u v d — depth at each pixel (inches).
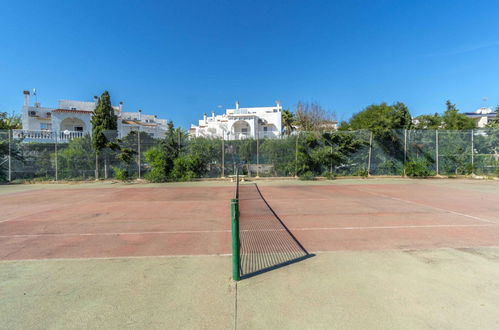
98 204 380.2
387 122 717.9
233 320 108.3
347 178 706.2
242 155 715.4
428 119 1054.4
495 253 178.7
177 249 193.0
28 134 862.5
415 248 189.0
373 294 126.9
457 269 153.8
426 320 106.7
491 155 730.2
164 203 384.2
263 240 210.7
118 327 104.8
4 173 671.1
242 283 139.3
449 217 284.2
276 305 118.7
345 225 253.4
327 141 717.9
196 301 123.0
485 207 336.8
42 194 487.8
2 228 254.8
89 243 208.5
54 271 157.3
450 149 733.9
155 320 109.0
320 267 157.6
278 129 1915.6
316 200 393.7
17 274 153.7
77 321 109.0
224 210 331.9
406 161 727.1
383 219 276.7
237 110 2172.7
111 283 141.6
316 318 108.9
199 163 698.8
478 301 120.3
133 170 698.8
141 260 172.7
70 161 690.8
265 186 573.6
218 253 183.9
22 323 108.1
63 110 1398.9
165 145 694.5
